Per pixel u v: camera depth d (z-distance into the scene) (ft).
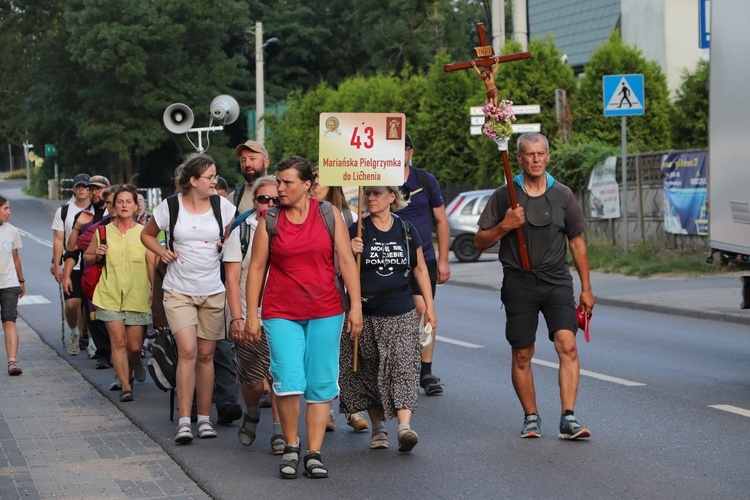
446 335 91.81
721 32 71.26
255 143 59.82
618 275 136.46
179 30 417.28
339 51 485.15
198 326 54.29
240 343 50.85
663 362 73.67
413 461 47.78
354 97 279.28
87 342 88.99
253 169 59.77
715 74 72.28
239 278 50.85
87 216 81.56
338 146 50.08
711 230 73.10
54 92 448.65
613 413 56.65
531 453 48.42
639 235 155.53
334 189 52.34
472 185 228.02
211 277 54.13
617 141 187.93
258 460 48.93
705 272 130.21
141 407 62.95
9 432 55.77
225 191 72.59
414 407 49.52
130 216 66.33
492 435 52.65
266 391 63.05
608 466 45.52
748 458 46.34
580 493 41.50
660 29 252.21
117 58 414.21
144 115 431.02
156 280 56.75
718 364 72.38
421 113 234.58
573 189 170.60
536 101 191.21
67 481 45.21
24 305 126.93
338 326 45.27
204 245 53.93
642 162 153.58
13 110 507.30
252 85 473.26
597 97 189.67
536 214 50.44
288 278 44.80
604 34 301.63
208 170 54.08
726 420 54.19
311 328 45.11
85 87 440.45
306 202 45.34
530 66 191.93
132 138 424.46
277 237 44.73
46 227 326.85
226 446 52.21
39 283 156.46
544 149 50.14
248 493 42.80
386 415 49.49
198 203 54.49
